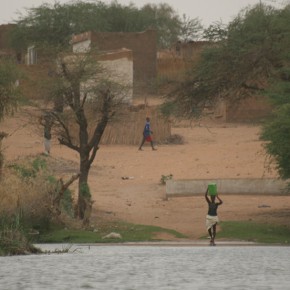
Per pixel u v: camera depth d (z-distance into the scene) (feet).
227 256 162.30
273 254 175.01
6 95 346.33
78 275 105.40
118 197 385.09
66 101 327.06
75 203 333.42
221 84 393.09
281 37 375.04
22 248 176.45
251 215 340.18
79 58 322.55
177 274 107.34
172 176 430.20
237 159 467.11
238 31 389.19
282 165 304.50
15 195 270.05
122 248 221.66
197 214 347.77
